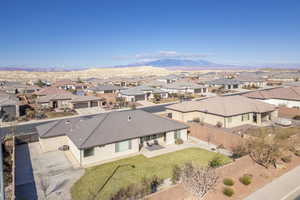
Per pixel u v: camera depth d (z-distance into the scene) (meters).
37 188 18.11
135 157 24.23
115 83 108.88
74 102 53.88
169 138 28.16
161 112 48.00
